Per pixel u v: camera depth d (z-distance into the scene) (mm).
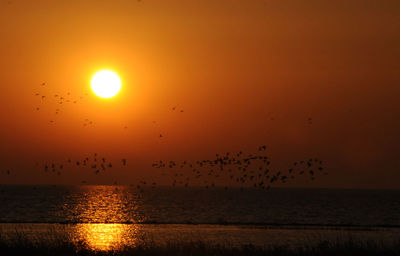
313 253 48906
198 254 46719
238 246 66250
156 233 86312
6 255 45469
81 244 53125
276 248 50375
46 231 85562
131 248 49250
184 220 125125
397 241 74062
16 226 97625
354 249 50750
